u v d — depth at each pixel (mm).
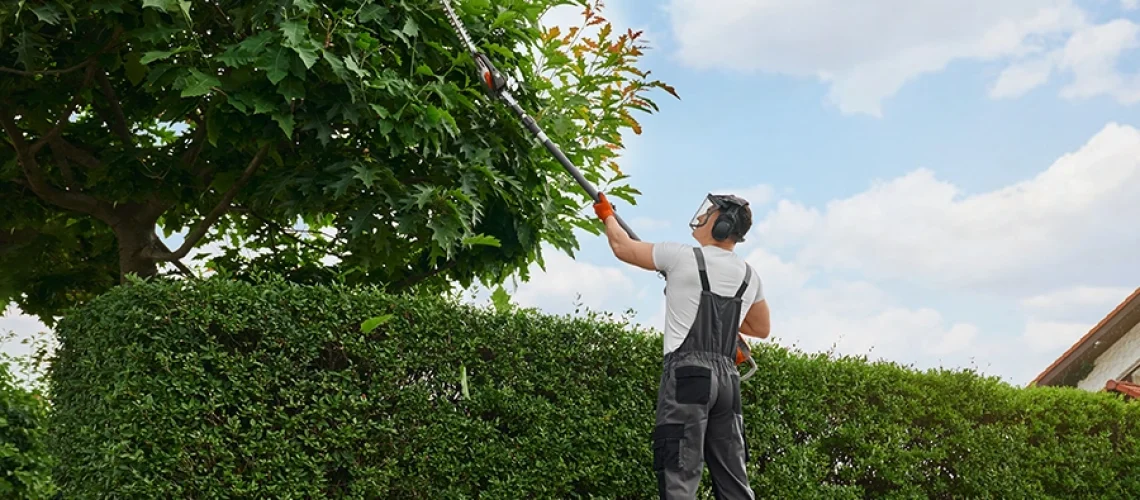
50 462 4699
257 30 4941
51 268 7320
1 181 6477
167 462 3838
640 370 4832
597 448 4680
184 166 5855
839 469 5273
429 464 4320
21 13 4910
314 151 5379
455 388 4484
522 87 5844
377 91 4887
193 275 6457
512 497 4430
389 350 4285
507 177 5531
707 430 3959
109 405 3930
